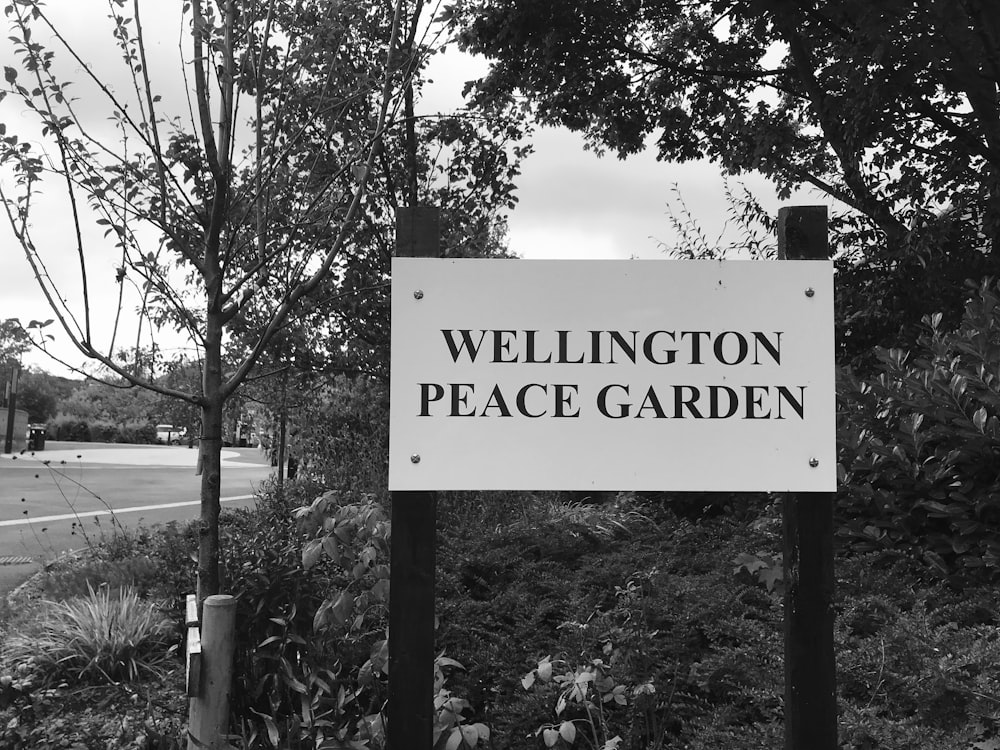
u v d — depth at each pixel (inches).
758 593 131.8
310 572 122.4
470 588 157.0
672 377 84.4
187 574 167.2
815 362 84.4
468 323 84.4
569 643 114.3
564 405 84.0
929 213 269.4
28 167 117.7
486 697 119.2
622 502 237.1
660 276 84.8
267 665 117.9
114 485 642.2
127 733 126.7
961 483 134.9
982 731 86.0
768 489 83.4
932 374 138.7
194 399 130.4
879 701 100.3
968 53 225.9
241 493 590.9
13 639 168.1
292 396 260.1
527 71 332.5
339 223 166.2
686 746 99.5
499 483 83.1
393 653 80.7
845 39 258.7
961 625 115.6
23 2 116.0
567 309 84.7
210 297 132.9
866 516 145.2
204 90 127.6
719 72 352.5
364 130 182.5
